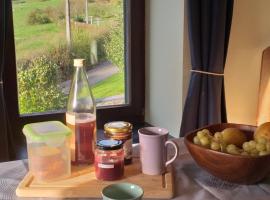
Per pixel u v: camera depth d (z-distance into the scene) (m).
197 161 1.02
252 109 2.23
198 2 1.80
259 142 0.98
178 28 1.91
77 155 1.12
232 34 2.09
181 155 1.21
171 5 1.95
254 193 0.95
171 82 2.02
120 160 1.02
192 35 1.82
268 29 2.17
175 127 2.04
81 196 0.94
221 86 1.94
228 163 0.94
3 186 1.00
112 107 2.20
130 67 2.20
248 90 2.20
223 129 1.18
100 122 2.17
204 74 1.89
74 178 1.03
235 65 2.13
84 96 1.16
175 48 1.95
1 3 1.70
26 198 0.93
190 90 1.89
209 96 1.90
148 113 2.27
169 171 1.07
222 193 0.95
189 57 1.92
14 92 1.96
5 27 1.79
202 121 1.92
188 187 0.99
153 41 2.14
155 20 2.09
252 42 2.14
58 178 1.02
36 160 1.00
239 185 1.00
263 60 2.10
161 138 1.03
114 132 1.10
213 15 1.83
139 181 1.00
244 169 0.93
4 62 1.90
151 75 2.20
